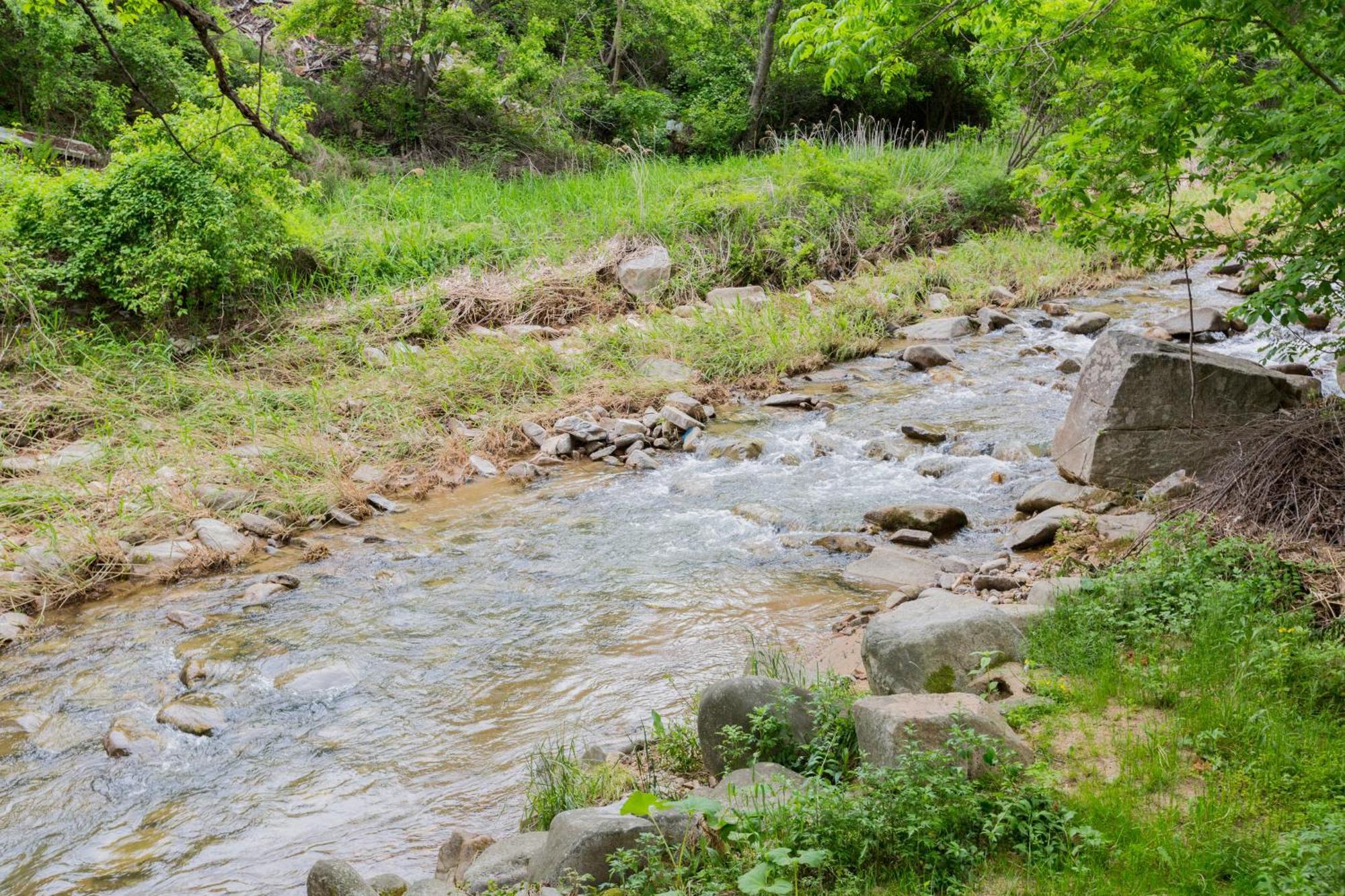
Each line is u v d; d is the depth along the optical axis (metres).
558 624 7.14
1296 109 6.06
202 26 5.11
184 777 5.57
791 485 9.54
